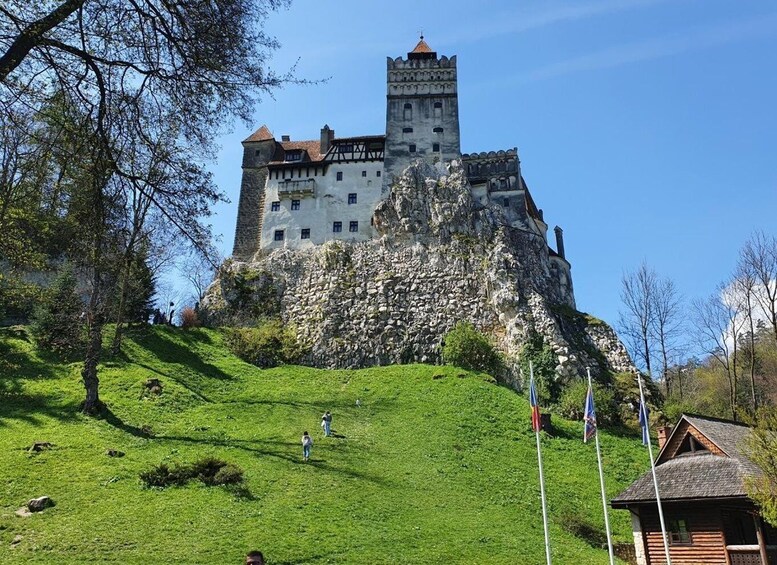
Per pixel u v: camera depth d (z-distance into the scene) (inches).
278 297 3154.5
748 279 2598.4
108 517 1149.1
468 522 1328.7
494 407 2235.5
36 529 1082.7
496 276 3009.4
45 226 692.1
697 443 1290.6
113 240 641.6
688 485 1197.7
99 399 1818.4
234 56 583.2
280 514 1223.5
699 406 2719.0
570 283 3595.0
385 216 3314.5
